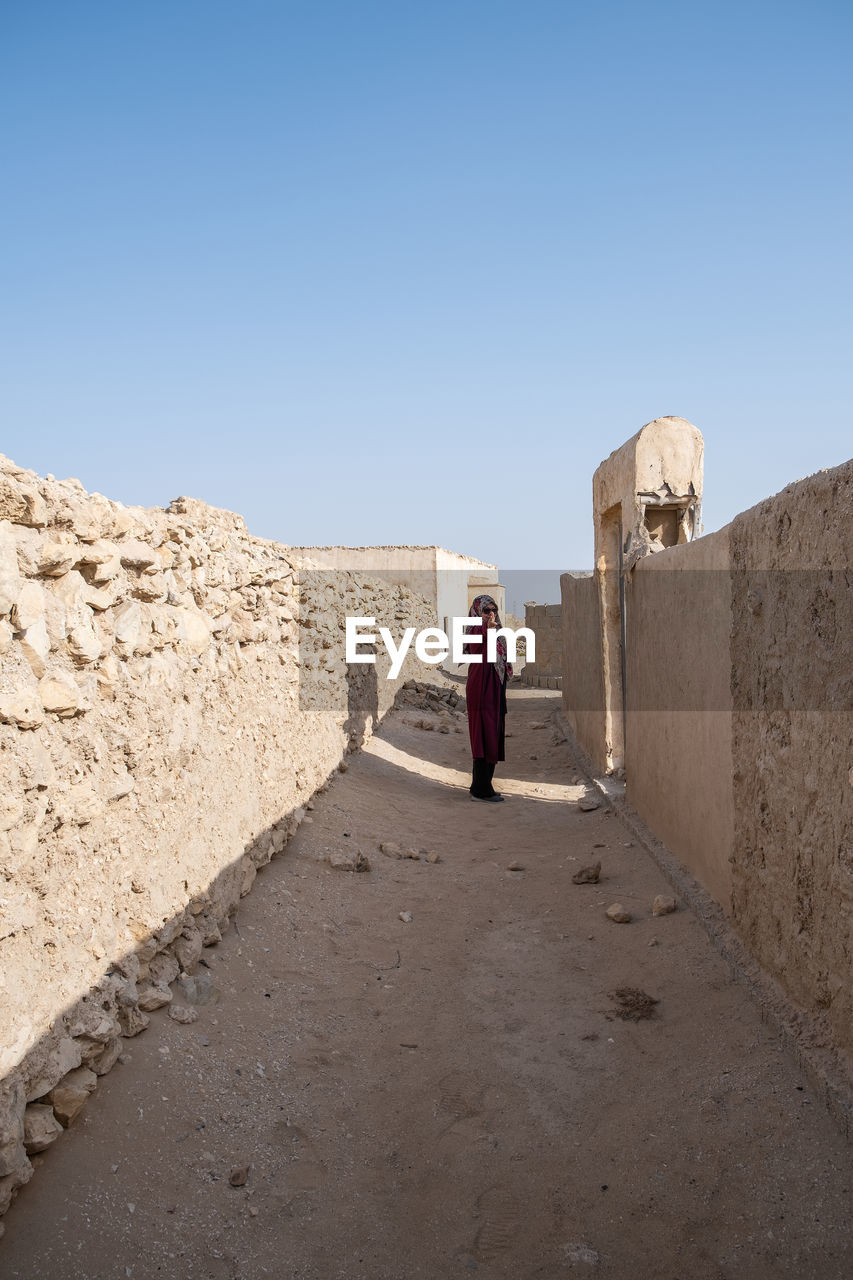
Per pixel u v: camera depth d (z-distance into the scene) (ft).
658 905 17.85
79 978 10.02
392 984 15.53
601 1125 11.34
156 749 12.57
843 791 11.12
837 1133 10.37
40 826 9.22
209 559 15.40
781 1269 8.76
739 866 15.20
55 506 9.67
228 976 14.16
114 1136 9.70
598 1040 13.46
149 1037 11.46
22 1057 8.63
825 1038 11.54
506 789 32.50
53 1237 8.23
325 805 24.76
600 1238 9.41
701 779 17.97
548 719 49.24
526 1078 12.55
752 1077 11.71
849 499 10.80
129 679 11.74
